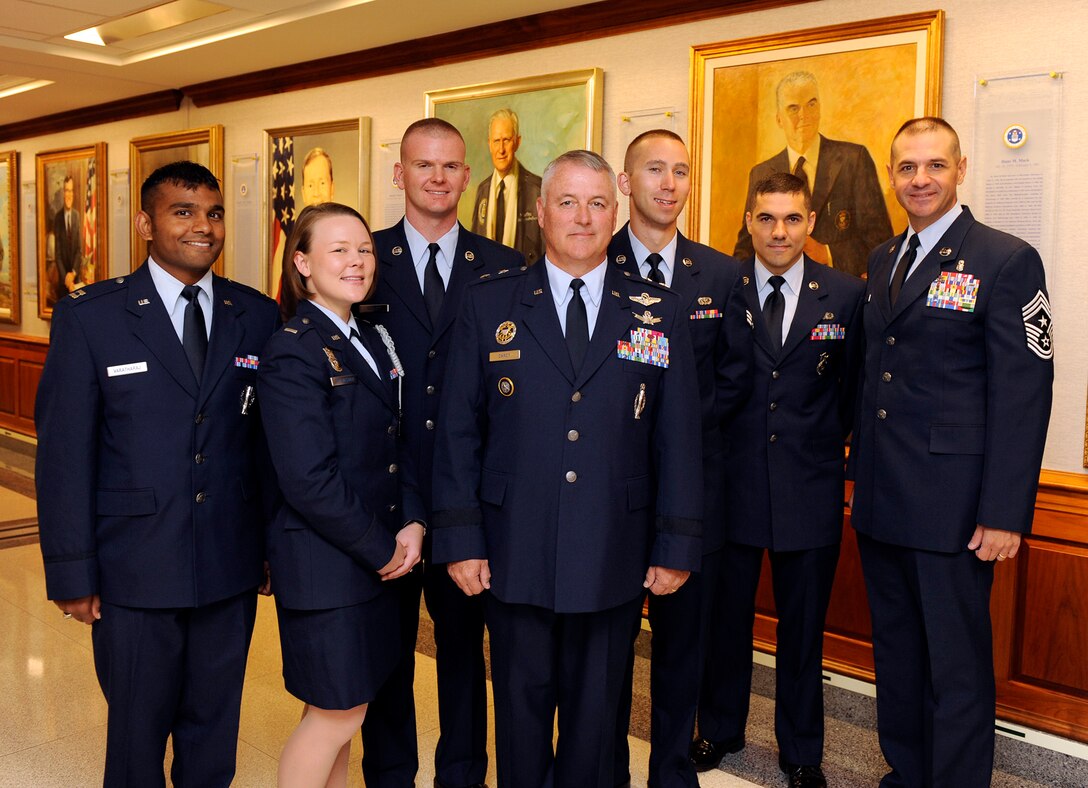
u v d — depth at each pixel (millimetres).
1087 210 3105
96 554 2225
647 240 2746
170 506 2221
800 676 2924
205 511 2270
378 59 5316
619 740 2760
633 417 2223
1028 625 3166
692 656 2707
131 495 2209
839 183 3629
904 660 2658
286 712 3461
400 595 2426
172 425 2240
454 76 5004
